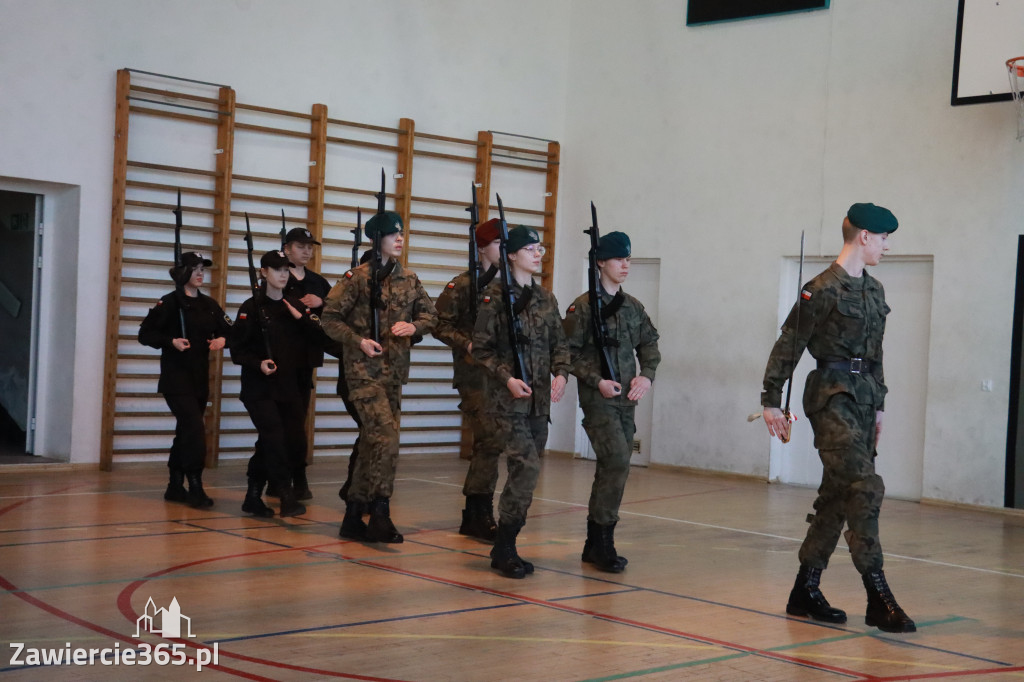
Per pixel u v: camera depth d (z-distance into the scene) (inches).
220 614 177.2
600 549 228.2
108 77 378.6
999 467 362.6
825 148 414.0
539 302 216.1
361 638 164.6
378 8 446.0
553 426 503.2
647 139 474.0
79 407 375.6
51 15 366.0
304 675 144.0
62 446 378.9
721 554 254.5
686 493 379.9
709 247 449.1
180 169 391.5
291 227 424.2
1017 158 361.7
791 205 423.5
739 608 196.2
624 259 219.5
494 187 485.7
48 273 386.6
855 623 187.3
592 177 494.3
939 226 381.4
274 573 211.6
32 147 363.9
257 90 414.0
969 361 371.9
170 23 391.9
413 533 265.1
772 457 425.1
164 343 288.7
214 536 250.7
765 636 175.8
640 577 222.4
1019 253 360.5
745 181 438.6
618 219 483.8
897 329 397.1
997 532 315.6
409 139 450.6
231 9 406.6
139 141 385.7
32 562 215.3
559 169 504.7
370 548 241.9
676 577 223.9
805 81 420.8
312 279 305.3
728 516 323.0
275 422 280.4
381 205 240.8
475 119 477.4
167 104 388.5
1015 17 345.1
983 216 370.0
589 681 146.6
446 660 154.3
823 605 188.2
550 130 502.9
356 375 240.8
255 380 280.4
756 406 430.3
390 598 193.3
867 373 185.0
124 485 339.3
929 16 386.0
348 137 438.6
